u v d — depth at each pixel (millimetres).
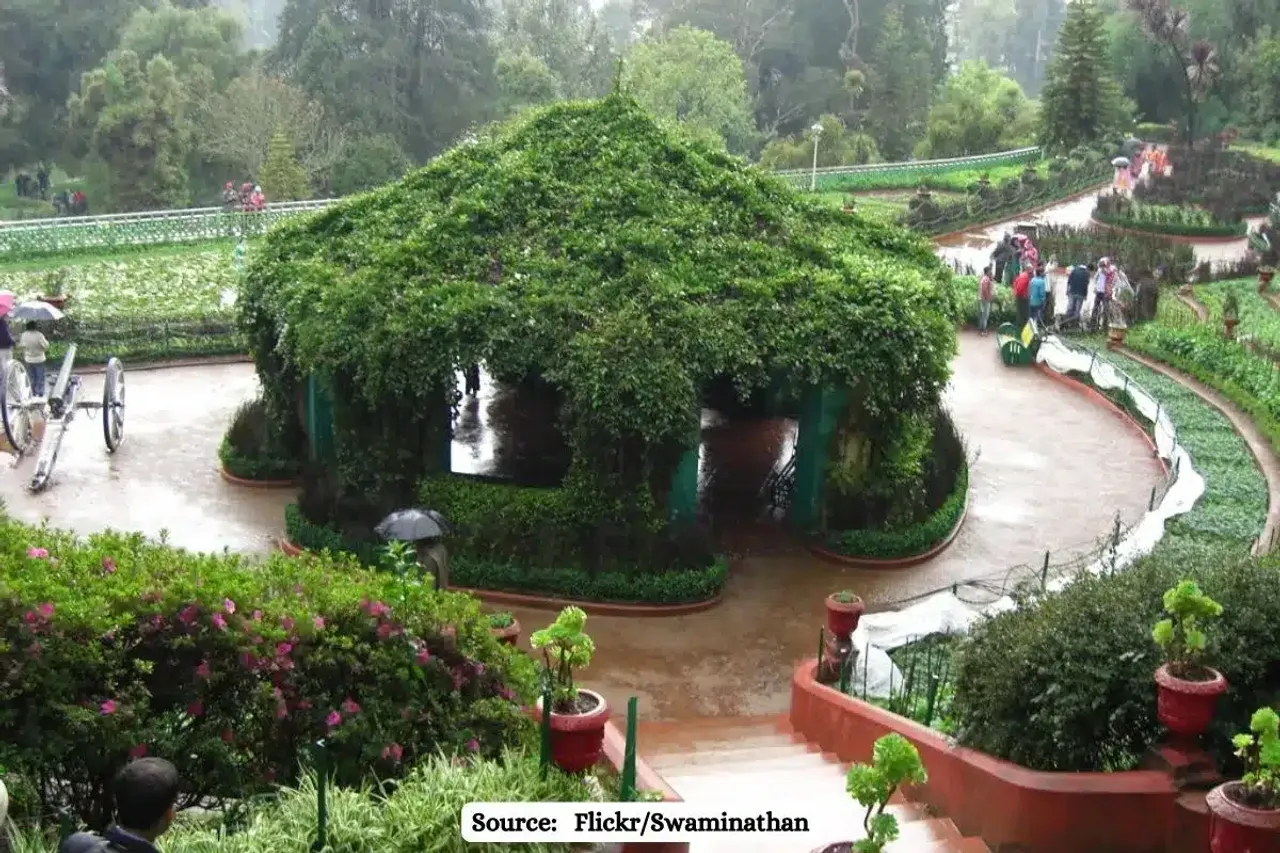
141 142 56281
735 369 16297
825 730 11227
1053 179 52312
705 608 16016
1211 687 7258
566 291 16688
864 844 5855
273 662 7441
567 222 18328
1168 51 72188
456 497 16672
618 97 20797
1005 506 19984
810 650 15031
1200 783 7383
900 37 75000
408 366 16156
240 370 27500
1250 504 18422
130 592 7258
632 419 15438
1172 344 28047
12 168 71688
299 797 6648
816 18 81688
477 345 16172
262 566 8820
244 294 19484
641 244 17578
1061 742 7949
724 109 62969
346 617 8023
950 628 13336
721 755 10797
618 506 15977
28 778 6598
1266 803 6254
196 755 7203
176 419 23469
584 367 15648
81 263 38250
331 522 17156
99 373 26859
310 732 7645
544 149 19938
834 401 17406
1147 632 8125
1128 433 24000
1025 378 27766
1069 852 7469
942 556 17953
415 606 8461
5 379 19781
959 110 69875
